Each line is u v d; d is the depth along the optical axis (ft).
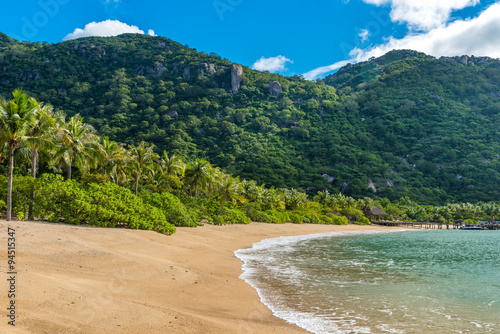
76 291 32.04
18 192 91.76
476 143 618.85
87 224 88.79
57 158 112.16
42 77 643.86
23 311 24.85
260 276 55.93
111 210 89.56
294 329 31.35
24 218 86.84
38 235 57.88
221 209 179.22
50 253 47.06
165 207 126.93
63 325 23.90
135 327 25.96
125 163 157.69
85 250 52.34
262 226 181.37
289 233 170.09
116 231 79.51
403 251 113.39
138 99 646.33
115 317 27.35
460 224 378.53
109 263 47.88
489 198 481.05
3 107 84.28
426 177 558.56
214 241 101.55
